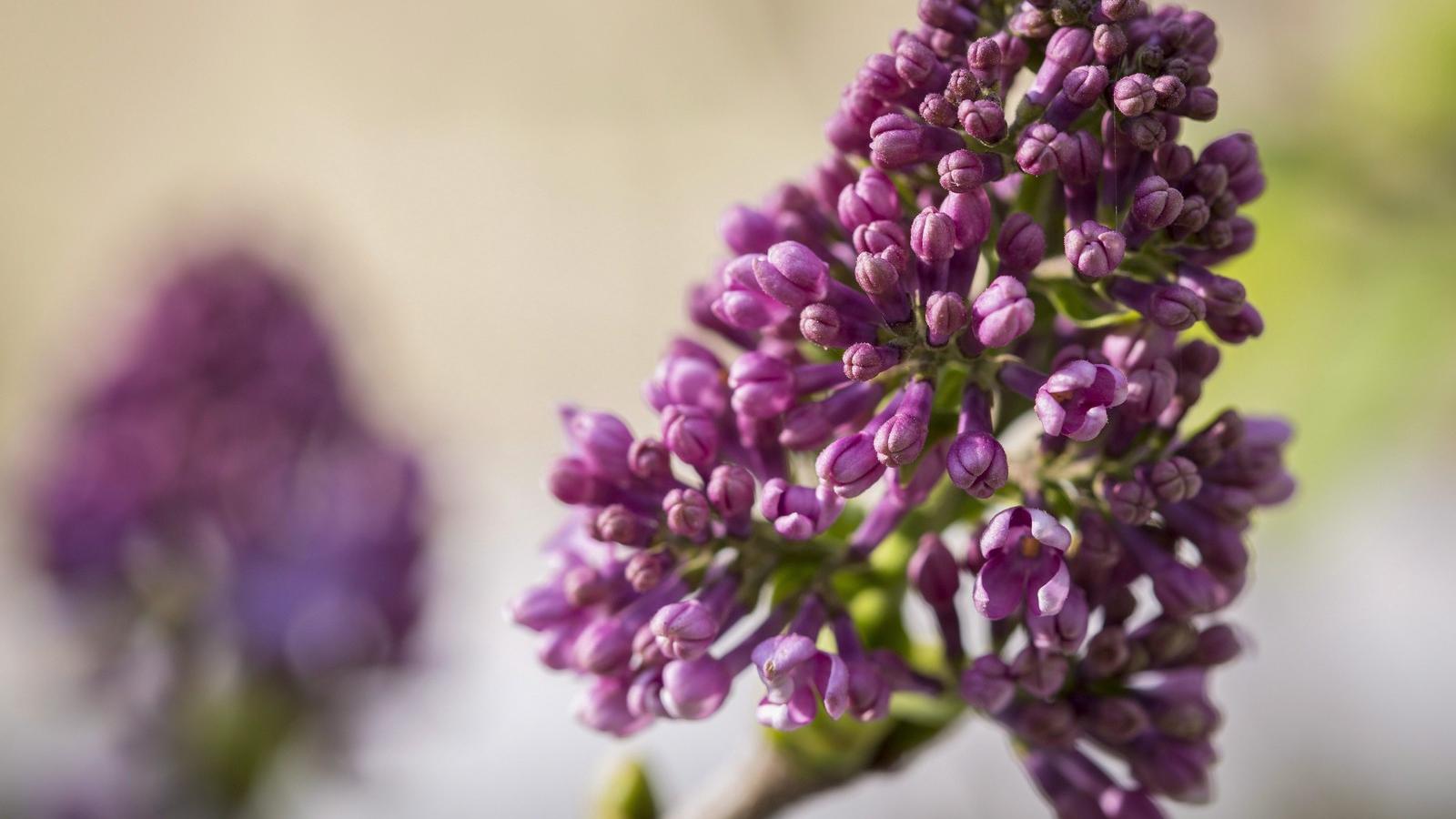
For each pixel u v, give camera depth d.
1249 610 0.53
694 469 0.29
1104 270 0.28
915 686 0.30
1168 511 0.29
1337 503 0.38
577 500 0.29
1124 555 0.29
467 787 0.62
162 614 0.46
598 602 0.29
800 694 0.28
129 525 0.46
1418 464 0.56
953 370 0.29
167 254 0.49
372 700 0.47
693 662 0.29
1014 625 0.30
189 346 0.47
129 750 0.46
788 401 0.29
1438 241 0.39
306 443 0.48
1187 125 0.43
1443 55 0.40
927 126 0.28
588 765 0.63
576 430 0.29
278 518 0.47
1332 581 0.54
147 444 0.47
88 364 0.49
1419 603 0.58
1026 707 0.29
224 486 0.46
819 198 0.30
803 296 0.28
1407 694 0.56
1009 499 0.30
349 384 0.49
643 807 0.33
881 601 0.30
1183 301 0.28
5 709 0.53
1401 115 0.40
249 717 0.46
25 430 0.51
